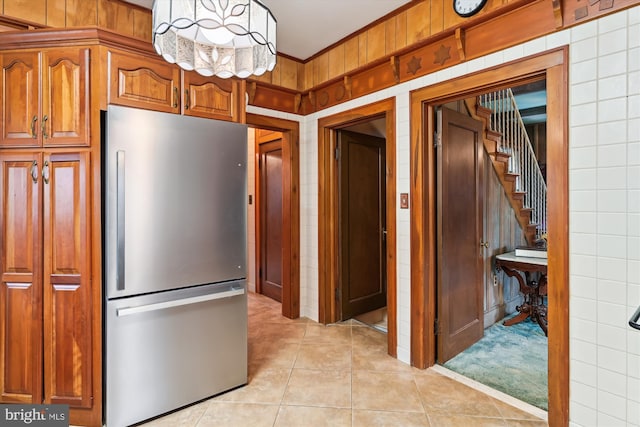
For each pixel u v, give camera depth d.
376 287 3.96
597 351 1.70
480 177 3.12
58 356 1.87
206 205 2.11
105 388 1.86
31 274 1.87
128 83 1.89
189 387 2.08
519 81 2.03
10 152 1.87
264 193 4.57
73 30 1.80
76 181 1.85
